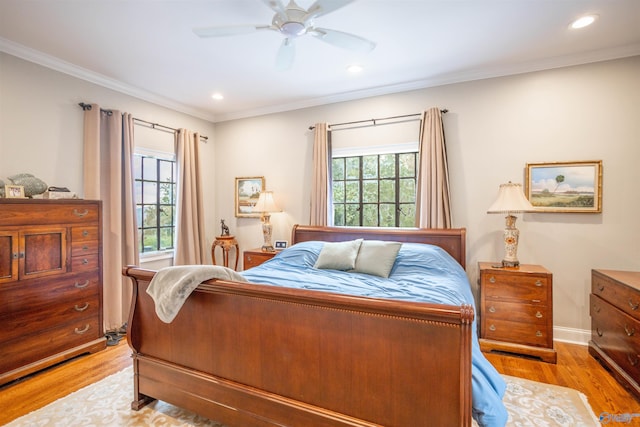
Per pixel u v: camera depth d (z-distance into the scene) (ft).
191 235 13.41
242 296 5.42
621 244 8.97
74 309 8.61
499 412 4.31
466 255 10.58
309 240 12.33
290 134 13.71
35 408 6.49
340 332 4.74
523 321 8.61
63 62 9.55
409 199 11.78
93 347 8.98
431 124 10.69
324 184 12.49
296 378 5.07
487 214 10.41
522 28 7.88
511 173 10.12
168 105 13.15
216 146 15.48
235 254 15.05
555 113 9.59
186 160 13.41
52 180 9.49
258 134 14.43
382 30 7.99
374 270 8.69
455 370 4.09
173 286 5.54
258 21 7.58
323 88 11.89
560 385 7.23
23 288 7.62
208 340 5.77
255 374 5.38
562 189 9.48
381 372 4.50
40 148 9.23
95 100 10.62
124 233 11.14
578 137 9.36
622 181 8.94
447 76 10.75
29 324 7.72
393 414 4.45
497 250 10.30
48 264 8.09
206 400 5.76
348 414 4.73
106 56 9.26
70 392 7.07
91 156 10.24
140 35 8.13
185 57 9.36
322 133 12.60
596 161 9.11
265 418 5.26
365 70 10.34
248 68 10.14
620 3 6.86
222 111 14.67
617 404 6.51
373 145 12.11
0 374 7.22
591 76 9.20
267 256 12.47
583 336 9.37
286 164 13.82
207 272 5.68
